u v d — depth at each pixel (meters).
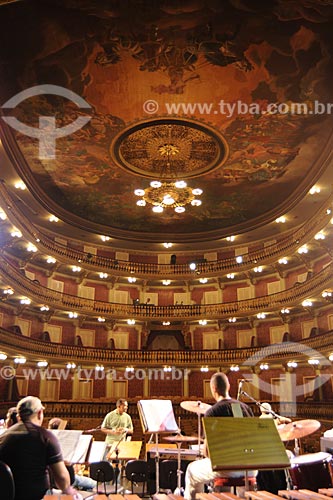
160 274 35.34
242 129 21.25
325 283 26.72
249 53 16.73
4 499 5.01
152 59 17.08
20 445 5.60
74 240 34.59
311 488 7.69
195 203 26.53
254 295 34.50
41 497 5.61
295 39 15.91
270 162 24.27
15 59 16.67
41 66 17.12
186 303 36.25
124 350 33.34
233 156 23.64
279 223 31.47
